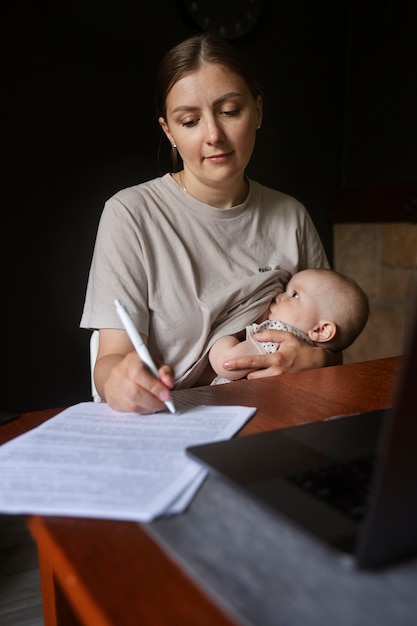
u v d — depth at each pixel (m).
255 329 1.31
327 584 0.38
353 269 2.71
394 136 2.53
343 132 2.80
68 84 2.10
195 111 1.20
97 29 2.13
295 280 1.40
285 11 2.54
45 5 2.02
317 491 0.49
